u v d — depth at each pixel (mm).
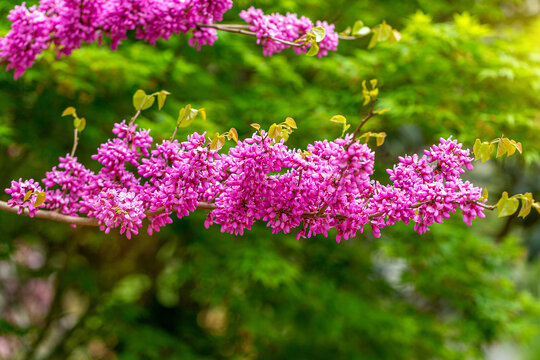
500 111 4270
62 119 4332
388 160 6301
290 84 5184
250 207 1555
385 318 5215
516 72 4199
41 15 1812
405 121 4543
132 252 6977
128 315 5594
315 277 5477
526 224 7414
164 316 6895
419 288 5270
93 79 4211
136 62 4258
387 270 6945
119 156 1637
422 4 5172
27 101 4488
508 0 5688
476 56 4219
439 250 5059
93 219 1696
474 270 5285
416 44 4301
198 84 4793
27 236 6168
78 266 6297
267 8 4809
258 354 5672
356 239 5824
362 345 5688
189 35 4352
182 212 1608
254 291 5371
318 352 5770
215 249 5094
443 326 5496
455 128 4414
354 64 4512
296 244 4957
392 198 1491
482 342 5355
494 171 7141
